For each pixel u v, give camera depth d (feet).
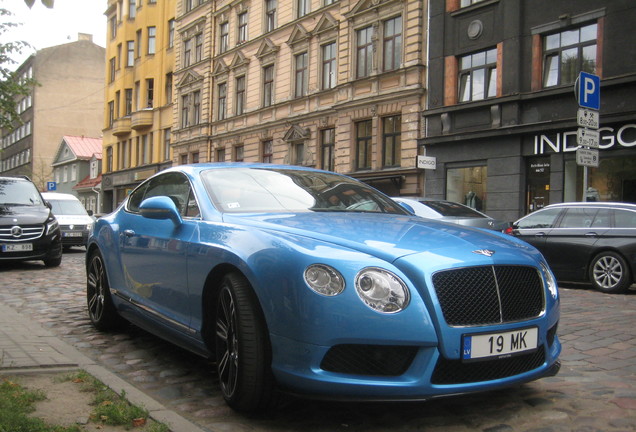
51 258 39.99
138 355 16.15
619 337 18.70
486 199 61.31
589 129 37.04
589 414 11.50
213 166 15.85
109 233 18.34
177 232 14.06
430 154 67.05
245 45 99.60
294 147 89.04
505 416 11.38
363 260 10.30
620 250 30.50
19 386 12.23
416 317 9.98
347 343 9.89
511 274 11.07
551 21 56.13
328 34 81.41
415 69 68.49
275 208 13.94
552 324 11.66
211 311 12.62
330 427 10.82
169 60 128.26
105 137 157.17
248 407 11.09
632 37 50.49
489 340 10.43
